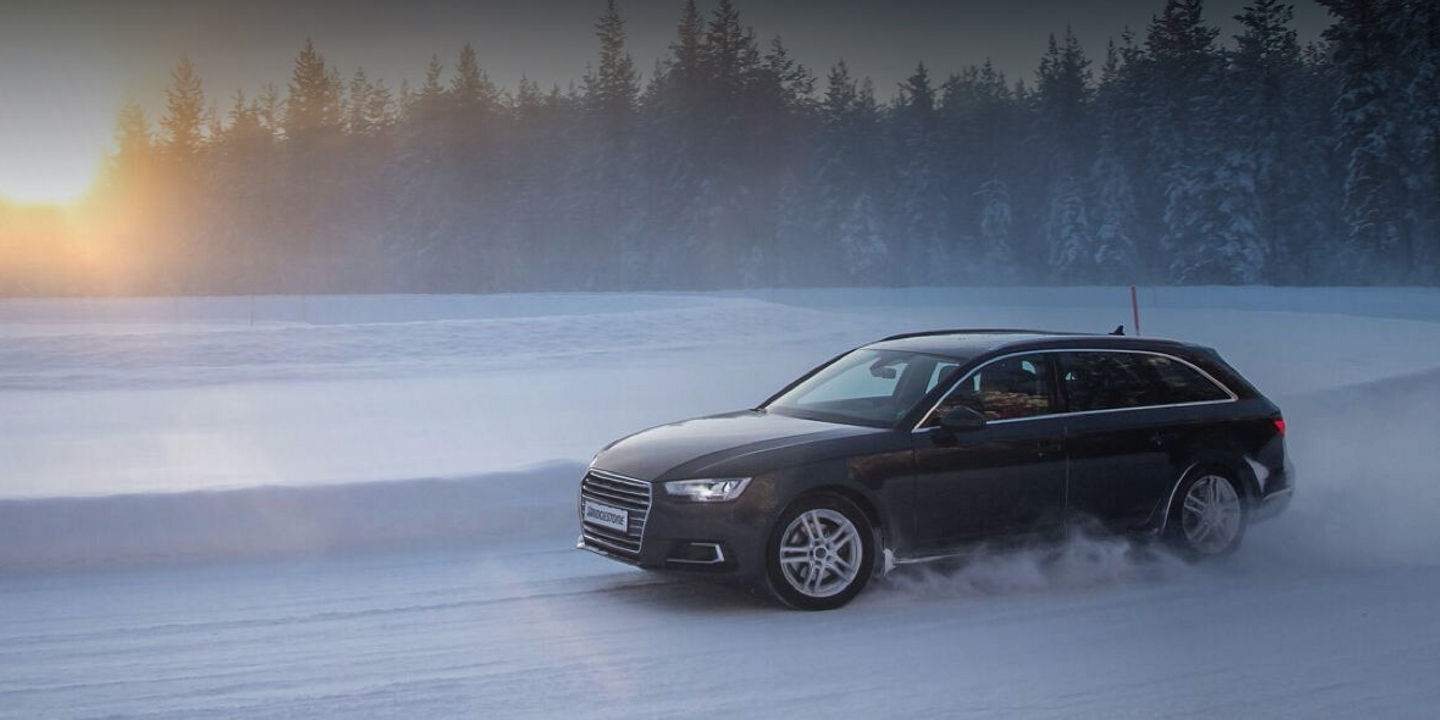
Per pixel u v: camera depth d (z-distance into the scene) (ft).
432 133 320.70
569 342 97.45
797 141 310.45
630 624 19.38
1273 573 22.95
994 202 316.19
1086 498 22.02
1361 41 234.79
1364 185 230.68
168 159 362.53
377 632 18.88
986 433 21.27
